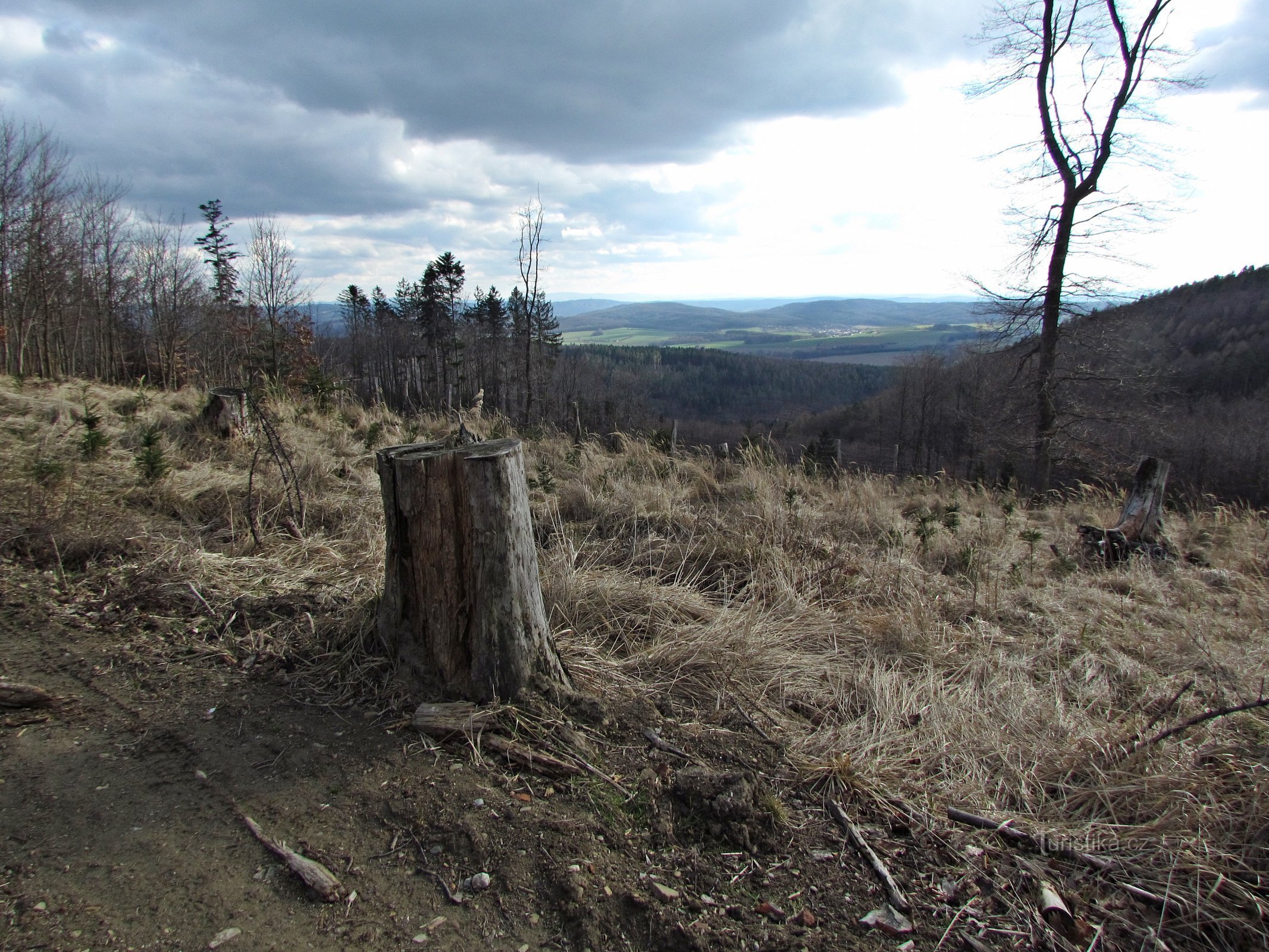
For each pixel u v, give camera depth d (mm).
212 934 1622
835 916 1847
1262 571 5672
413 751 2314
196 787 2111
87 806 1992
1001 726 2809
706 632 3285
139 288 32781
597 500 5570
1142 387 14117
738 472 7750
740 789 2180
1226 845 2090
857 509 6246
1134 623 4215
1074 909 1917
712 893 1885
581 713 2543
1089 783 2461
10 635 2820
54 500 3891
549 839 1982
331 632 2961
